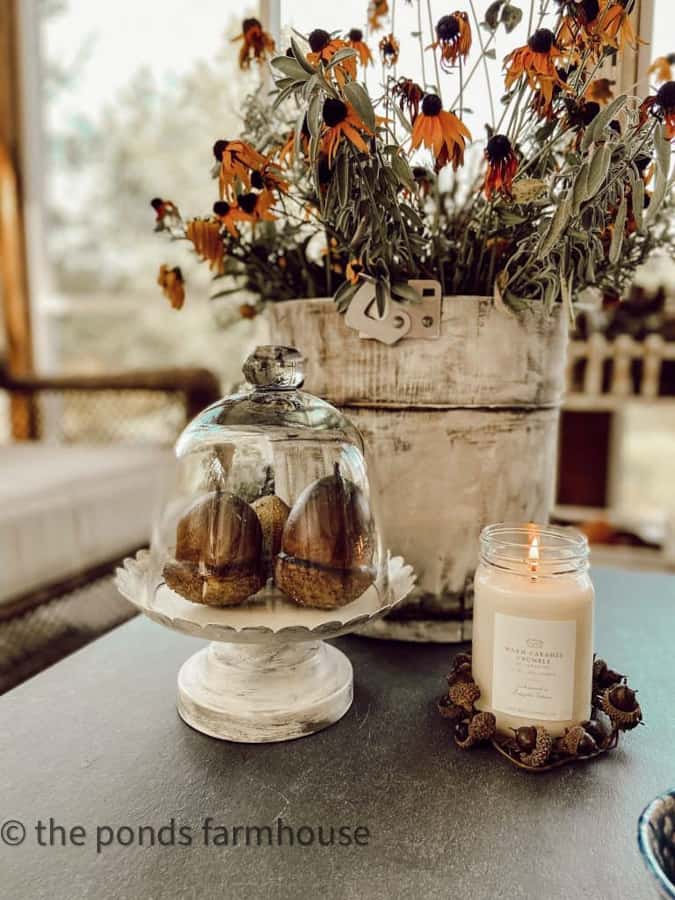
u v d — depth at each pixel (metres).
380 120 0.43
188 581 0.43
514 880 0.31
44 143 2.28
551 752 0.39
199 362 2.36
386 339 0.51
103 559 1.25
